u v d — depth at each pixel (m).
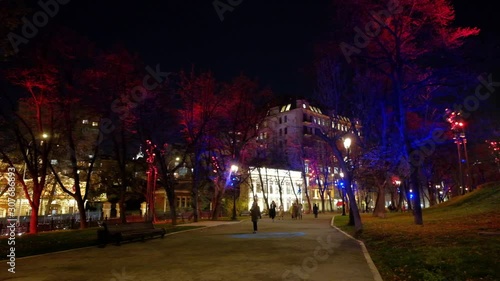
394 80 21.72
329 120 26.52
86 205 51.06
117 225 14.54
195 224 27.67
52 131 27.66
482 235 11.46
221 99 33.00
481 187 29.95
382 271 8.65
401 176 29.70
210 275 8.38
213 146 36.53
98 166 40.38
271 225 25.80
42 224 28.59
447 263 8.20
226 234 18.62
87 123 33.31
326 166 56.84
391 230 16.20
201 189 42.75
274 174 70.94
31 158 27.22
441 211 25.92
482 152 41.47
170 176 30.19
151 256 11.29
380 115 27.48
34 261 10.48
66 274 8.61
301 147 60.28
